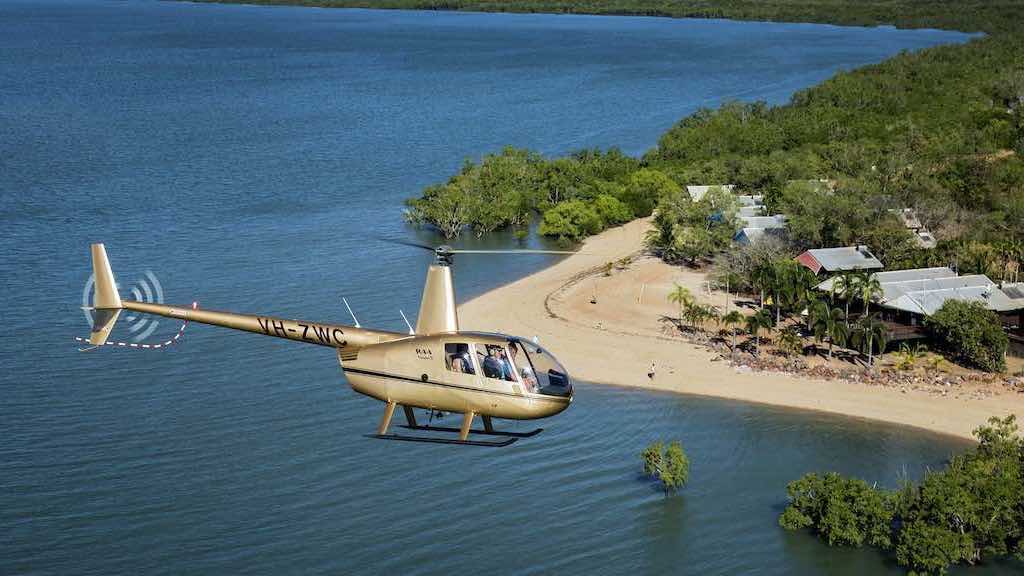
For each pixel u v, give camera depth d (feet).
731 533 238.27
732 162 612.70
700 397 313.73
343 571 220.43
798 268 384.06
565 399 139.13
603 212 545.85
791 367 334.24
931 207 482.28
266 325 154.30
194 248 471.62
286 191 603.26
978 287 368.89
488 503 248.73
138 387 311.68
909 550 222.48
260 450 271.90
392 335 147.13
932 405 307.17
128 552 224.74
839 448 281.13
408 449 274.16
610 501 250.98
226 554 224.94
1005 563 224.94
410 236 511.40
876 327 336.90
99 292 167.22
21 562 220.02
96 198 569.23
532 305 403.13
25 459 263.70
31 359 331.36
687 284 431.43
